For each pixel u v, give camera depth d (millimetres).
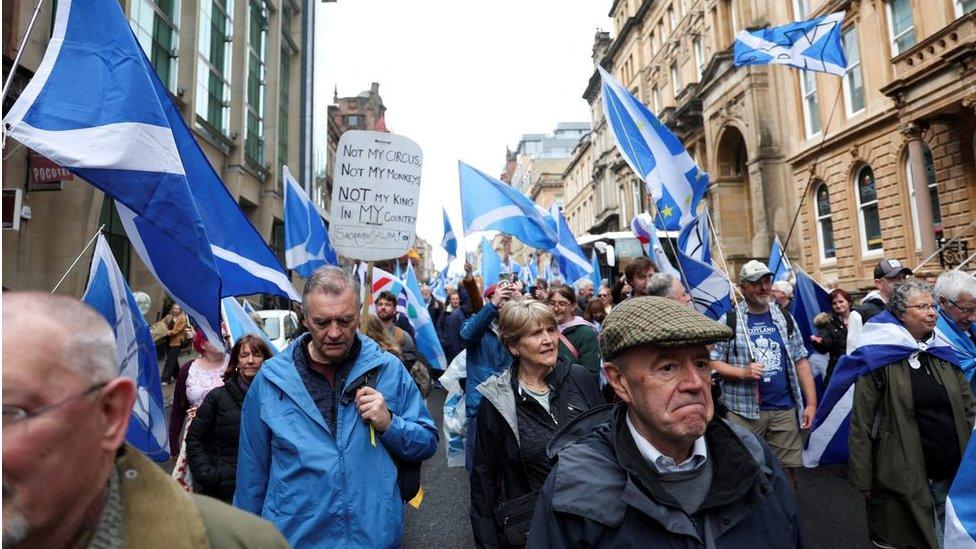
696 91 28922
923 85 13609
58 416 890
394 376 2488
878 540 3365
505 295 3852
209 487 3350
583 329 4441
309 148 30719
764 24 22547
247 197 22438
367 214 3803
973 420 3215
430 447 2455
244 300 6277
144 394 3365
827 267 19109
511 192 7152
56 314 935
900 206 15586
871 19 16688
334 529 2129
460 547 4234
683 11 31328
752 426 4301
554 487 1554
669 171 5539
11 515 851
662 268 6285
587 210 56156
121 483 1062
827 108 18891
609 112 5629
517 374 2854
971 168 13477
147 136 2670
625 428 1591
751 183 22781
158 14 15312
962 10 13758
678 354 1479
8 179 9141
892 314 3471
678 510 1442
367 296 3742
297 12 29672
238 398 3398
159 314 13945
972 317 3568
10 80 2406
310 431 2234
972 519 2316
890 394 3275
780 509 1512
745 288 4422
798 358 4504
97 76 2623
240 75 20750
